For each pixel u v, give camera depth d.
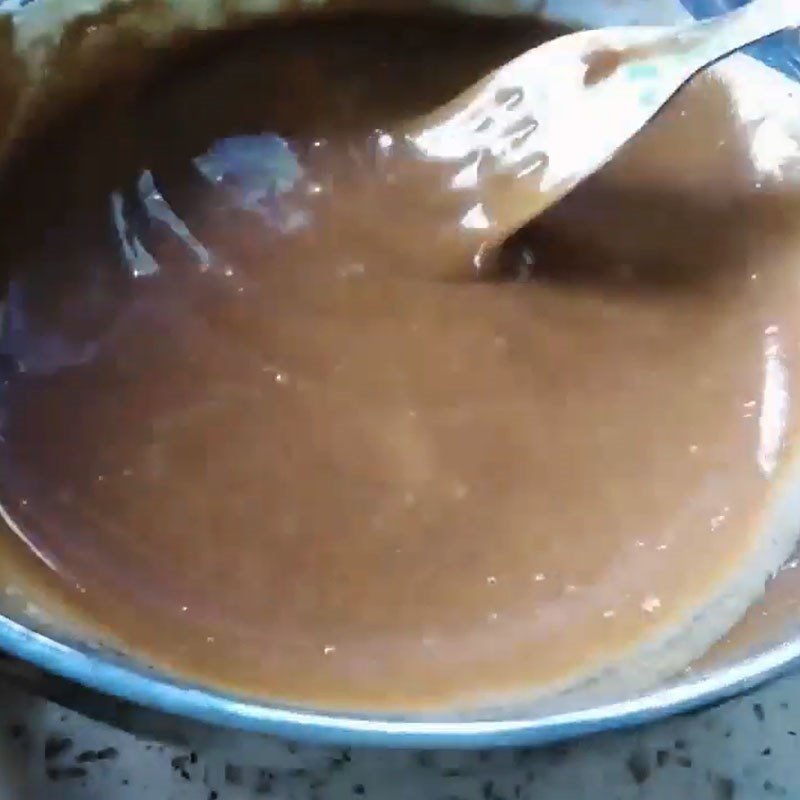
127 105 0.50
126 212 0.48
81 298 0.46
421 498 0.43
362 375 0.45
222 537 0.42
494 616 0.43
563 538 0.44
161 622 0.41
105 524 0.42
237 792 0.41
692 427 0.47
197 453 0.43
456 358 0.45
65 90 0.48
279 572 0.42
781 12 0.44
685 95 0.52
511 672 0.41
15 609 0.40
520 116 0.48
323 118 0.50
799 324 0.49
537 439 0.45
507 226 0.46
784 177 0.51
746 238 0.50
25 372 0.45
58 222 0.48
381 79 0.51
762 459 0.47
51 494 0.43
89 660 0.34
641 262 0.49
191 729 0.35
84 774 0.41
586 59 0.47
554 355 0.46
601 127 0.46
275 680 0.40
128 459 0.43
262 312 0.46
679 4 0.50
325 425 0.44
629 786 0.42
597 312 0.47
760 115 0.51
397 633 0.42
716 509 0.45
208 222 0.48
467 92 0.49
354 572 0.42
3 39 0.46
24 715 0.41
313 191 0.48
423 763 0.42
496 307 0.46
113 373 0.44
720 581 0.44
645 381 0.47
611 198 0.50
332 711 0.36
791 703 0.43
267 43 0.51
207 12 0.49
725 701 0.36
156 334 0.45
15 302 0.46
